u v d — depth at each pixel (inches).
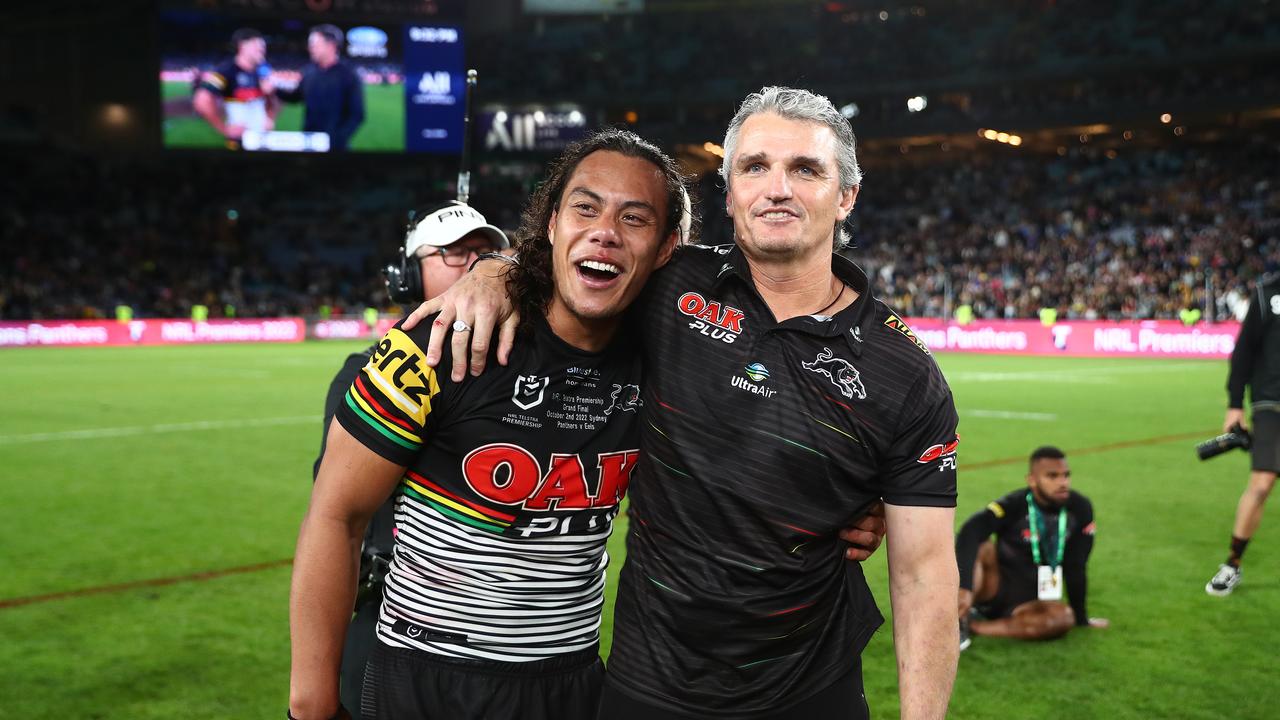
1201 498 334.3
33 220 1604.3
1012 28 1635.1
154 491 346.0
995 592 199.9
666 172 85.4
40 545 269.0
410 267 114.9
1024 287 1354.6
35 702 161.5
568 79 1750.7
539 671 84.0
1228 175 1494.8
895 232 1624.0
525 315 82.0
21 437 478.3
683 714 85.5
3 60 1632.6
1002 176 1686.8
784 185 82.0
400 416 79.7
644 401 87.7
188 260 1643.7
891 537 86.3
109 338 1307.8
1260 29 1429.6
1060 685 171.5
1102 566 249.9
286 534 282.4
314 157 1492.4
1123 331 1083.3
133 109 1659.7
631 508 91.2
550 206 84.4
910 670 83.7
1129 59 1514.5
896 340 85.4
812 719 87.1
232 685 169.3
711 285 88.0
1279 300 221.1
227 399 647.8
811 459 83.0
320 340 1455.5
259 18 1393.9
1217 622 205.3
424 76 1450.5
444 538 82.6
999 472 378.6
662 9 1704.0
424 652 82.9
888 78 1680.6
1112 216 1497.3
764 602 84.3
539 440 82.0
